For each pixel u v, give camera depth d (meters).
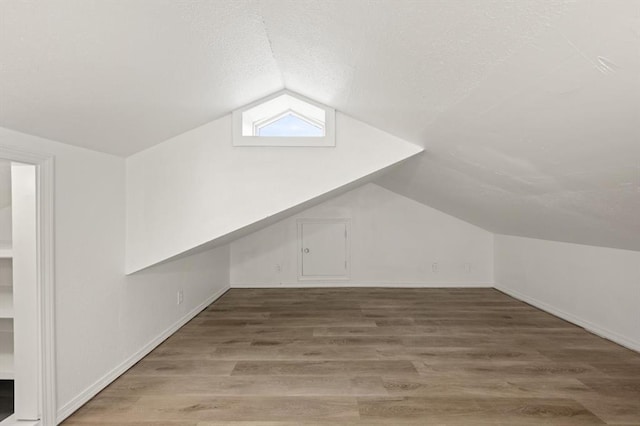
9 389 2.14
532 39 0.96
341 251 4.87
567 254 3.36
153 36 1.32
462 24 1.04
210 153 2.59
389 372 2.28
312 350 2.66
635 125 1.09
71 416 1.80
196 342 2.84
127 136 2.12
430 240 4.86
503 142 1.78
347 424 1.73
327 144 2.64
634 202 1.69
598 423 1.73
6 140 1.47
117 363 2.25
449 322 3.33
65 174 1.82
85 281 1.97
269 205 2.61
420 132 2.29
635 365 2.37
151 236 2.50
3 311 1.88
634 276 2.62
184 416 1.80
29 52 1.10
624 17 0.74
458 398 1.96
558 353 2.58
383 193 4.85
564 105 1.20
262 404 1.91
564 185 1.92
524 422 1.74
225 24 1.46
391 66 1.55
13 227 1.64
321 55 1.76
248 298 4.28
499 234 4.67
